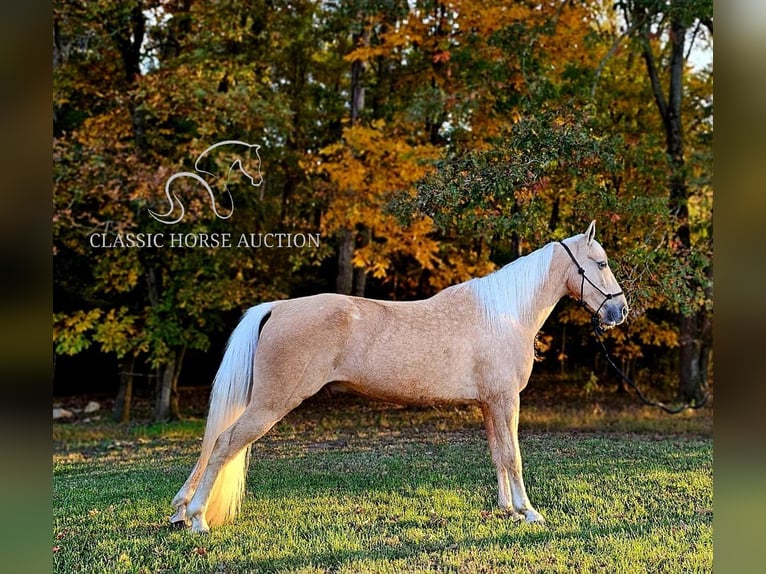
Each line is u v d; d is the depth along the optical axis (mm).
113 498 4656
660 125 10227
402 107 9055
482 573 3164
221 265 8570
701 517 4086
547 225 6547
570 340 12758
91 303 10055
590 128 6082
